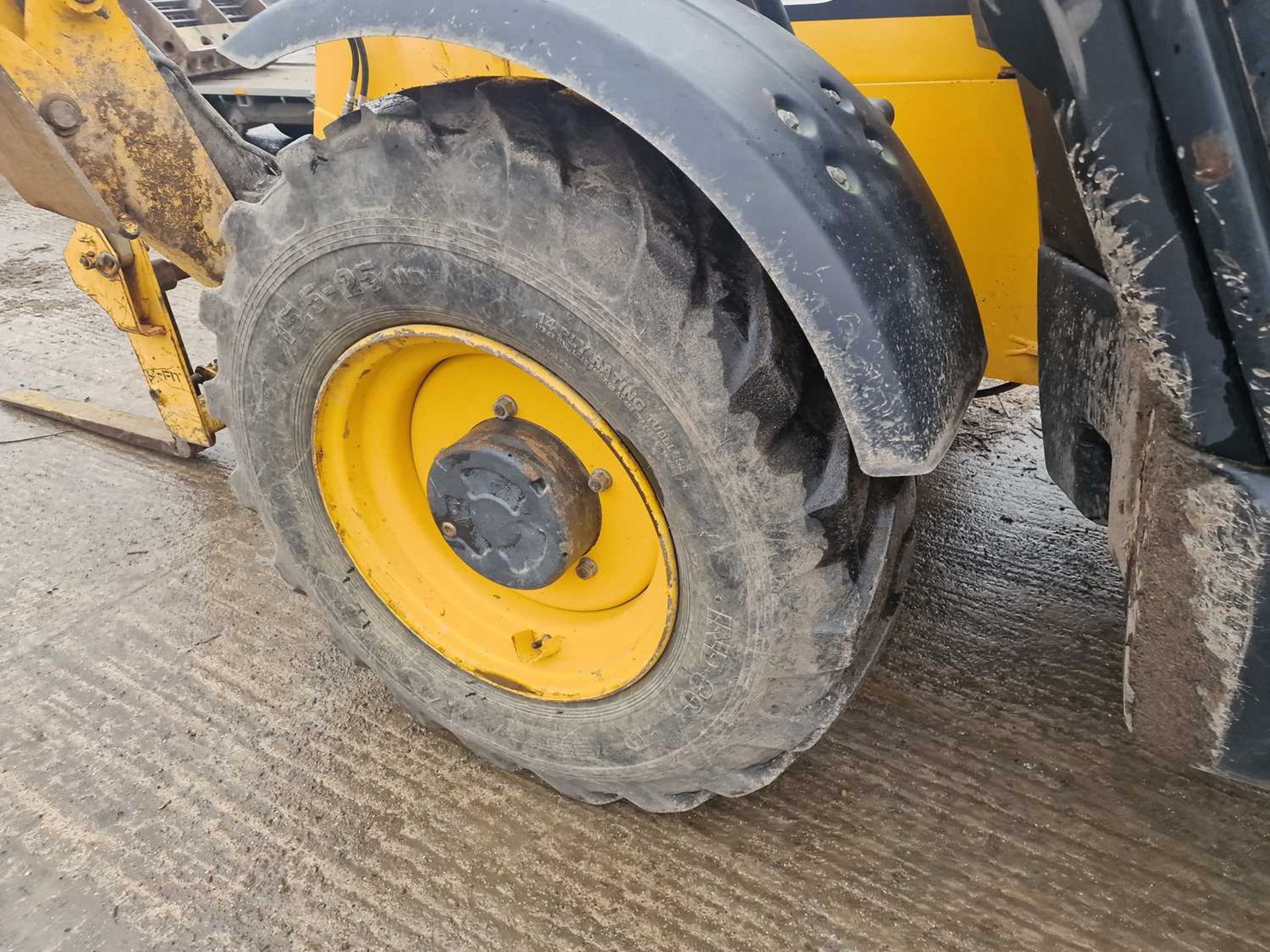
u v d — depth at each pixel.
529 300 1.30
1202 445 1.04
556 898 1.71
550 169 1.22
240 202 1.57
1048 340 1.37
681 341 1.21
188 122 1.95
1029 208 1.61
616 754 1.64
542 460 1.52
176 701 2.18
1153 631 1.17
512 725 1.76
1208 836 1.76
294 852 1.81
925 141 1.64
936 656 2.22
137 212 1.96
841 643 1.34
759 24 1.24
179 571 2.62
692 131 1.06
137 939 1.66
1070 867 1.72
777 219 1.06
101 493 2.98
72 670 2.28
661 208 1.22
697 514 1.32
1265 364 0.97
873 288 1.10
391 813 1.89
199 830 1.86
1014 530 2.63
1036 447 3.00
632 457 1.35
